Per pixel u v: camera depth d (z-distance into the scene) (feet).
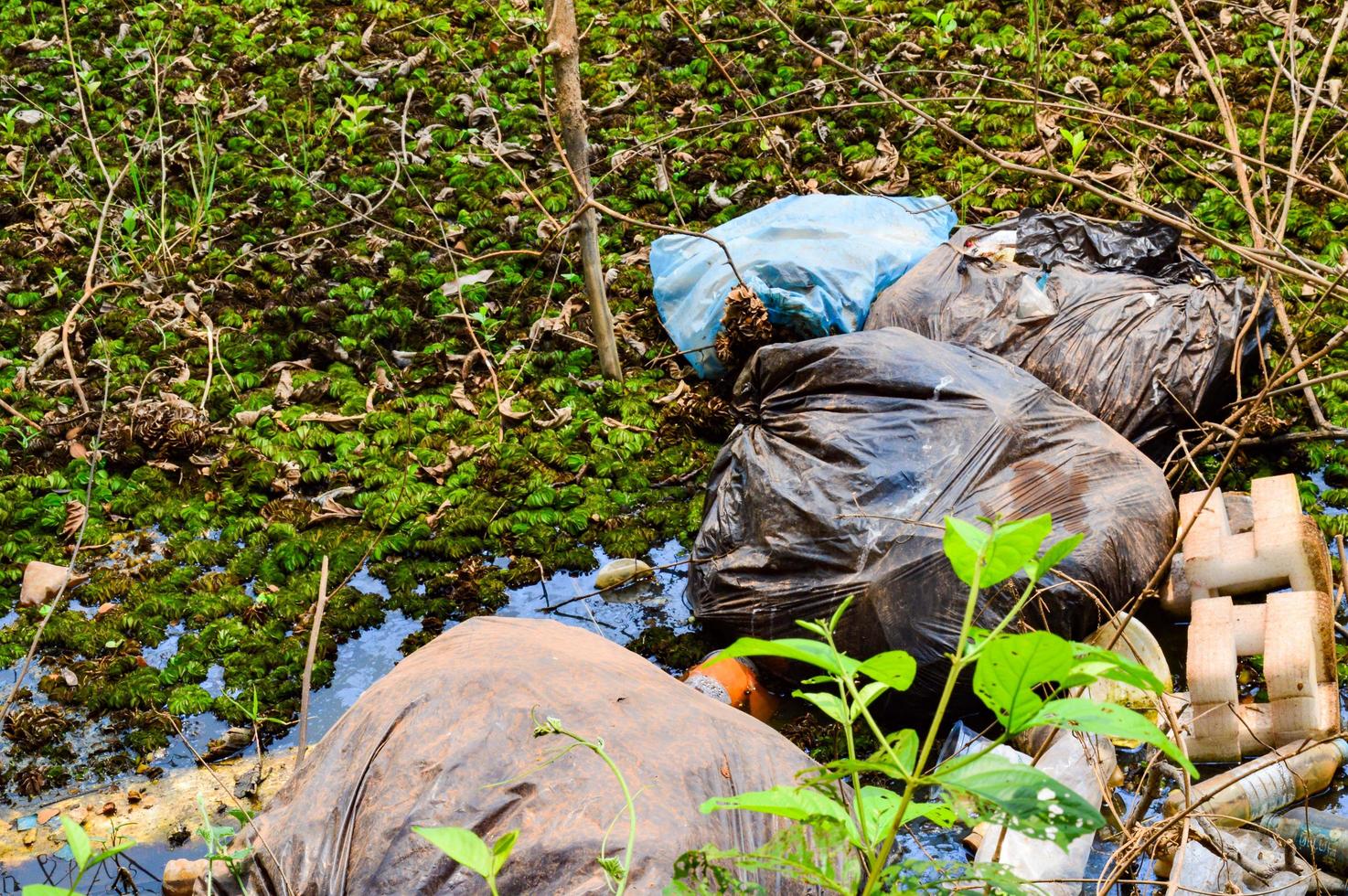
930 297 13.35
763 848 4.24
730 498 11.70
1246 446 12.84
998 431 10.84
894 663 3.62
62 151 19.11
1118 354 12.45
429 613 11.97
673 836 6.47
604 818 6.56
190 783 10.29
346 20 22.22
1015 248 14.16
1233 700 9.54
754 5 21.63
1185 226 8.64
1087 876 8.80
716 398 14.06
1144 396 12.28
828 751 10.32
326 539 12.81
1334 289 8.50
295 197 18.01
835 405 11.50
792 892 6.70
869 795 4.24
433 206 17.74
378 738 7.32
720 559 11.37
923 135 18.16
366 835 6.78
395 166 18.54
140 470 13.69
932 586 10.09
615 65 20.57
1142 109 18.17
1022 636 3.17
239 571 12.44
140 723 10.83
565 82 13.38
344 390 14.66
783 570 10.87
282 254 16.88
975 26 20.49
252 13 22.88
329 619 11.80
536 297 15.99
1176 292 12.88
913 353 11.61
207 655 11.48
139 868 9.54
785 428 11.69
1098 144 17.54
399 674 8.00
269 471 13.46
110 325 15.72
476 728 7.18
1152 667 10.10
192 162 18.92
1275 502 10.64
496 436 13.96
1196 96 18.31
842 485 10.84
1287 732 9.54
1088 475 10.77
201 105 19.97
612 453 13.75
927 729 10.56
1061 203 16.46
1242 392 12.81
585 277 14.26
